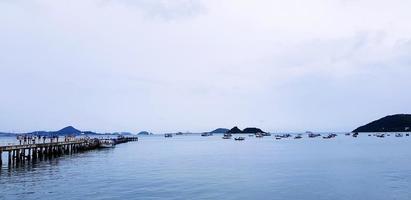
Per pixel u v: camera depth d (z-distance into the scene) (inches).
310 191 1609.3
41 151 2866.6
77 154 3503.9
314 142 7598.4
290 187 1702.8
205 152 4288.9
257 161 3004.4
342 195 1531.7
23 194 1459.2
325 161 2965.1
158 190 1592.0
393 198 1471.5
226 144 6973.4
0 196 1419.8
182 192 1557.6
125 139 7672.2
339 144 6264.8
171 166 2561.5
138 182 1793.8
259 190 1625.2
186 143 7623.0
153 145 6373.0
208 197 1467.8
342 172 2237.9
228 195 1514.5
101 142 4800.7
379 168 2422.5
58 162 2655.0
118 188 1622.8
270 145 6318.9
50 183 1720.0
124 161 2908.5
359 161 2930.6
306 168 2458.2
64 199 1379.2
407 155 3508.9
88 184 1711.4
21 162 2564.0
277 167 2527.1
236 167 2524.6
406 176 2036.2
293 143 7185.0
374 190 1631.4
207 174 2129.7
